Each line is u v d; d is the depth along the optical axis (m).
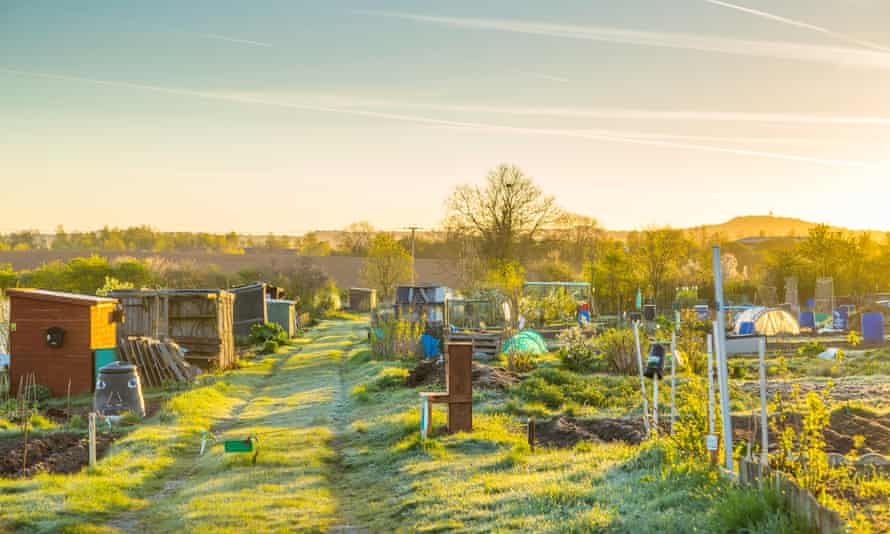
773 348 36.78
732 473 9.78
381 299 95.25
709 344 10.88
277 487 13.83
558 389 23.92
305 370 37.66
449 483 12.98
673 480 10.42
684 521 8.65
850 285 73.44
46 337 29.58
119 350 30.83
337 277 124.56
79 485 14.05
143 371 31.08
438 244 138.62
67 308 29.75
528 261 89.56
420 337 38.19
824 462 9.52
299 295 89.56
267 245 199.50
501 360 34.97
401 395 25.30
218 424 22.91
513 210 86.44
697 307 51.00
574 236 109.44
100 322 30.39
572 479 11.95
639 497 10.14
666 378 25.08
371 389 27.66
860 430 15.46
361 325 73.38
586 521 9.26
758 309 43.62
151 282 75.69
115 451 18.05
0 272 73.31
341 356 44.22
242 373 35.81
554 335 48.03
